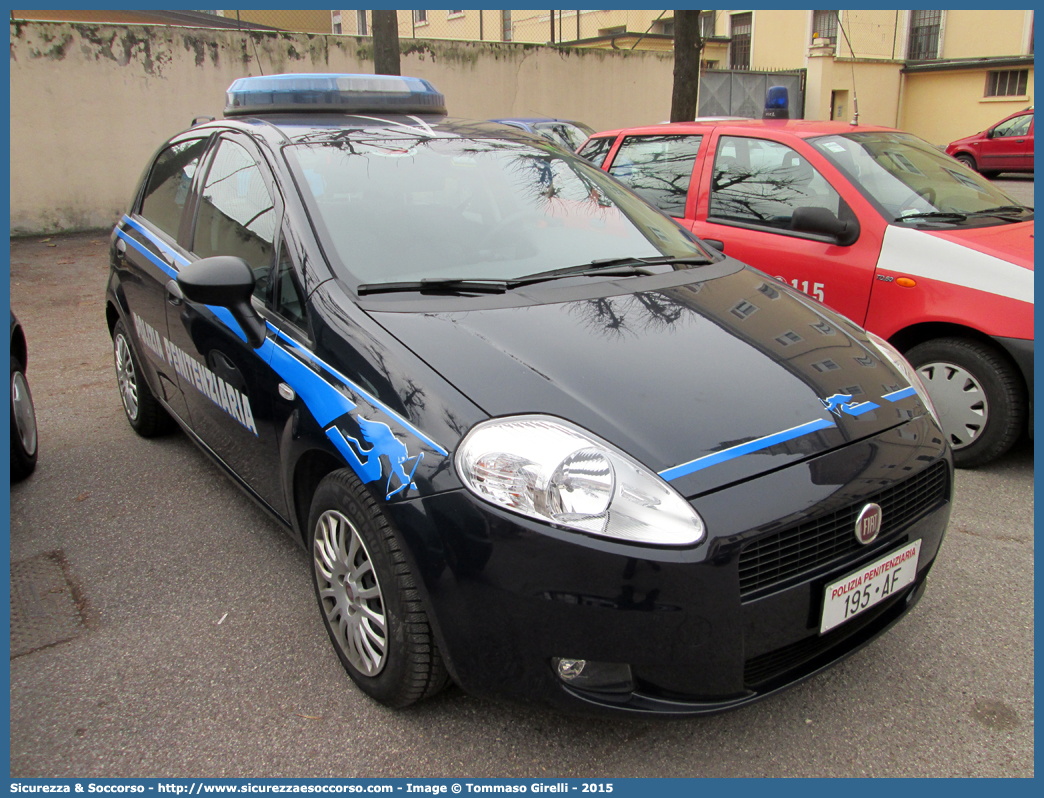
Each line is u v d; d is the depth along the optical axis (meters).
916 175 4.27
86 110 10.84
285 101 3.24
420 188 2.77
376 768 2.01
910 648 2.45
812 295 4.14
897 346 3.93
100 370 5.34
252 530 3.18
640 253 2.86
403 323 2.18
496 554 1.77
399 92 3.40
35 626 2.58
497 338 2.13
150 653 2.45
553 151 3.31
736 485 1.81
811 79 20.89
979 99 21.89
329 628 2.34
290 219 2.54
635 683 1.83
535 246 2.73
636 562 1.72
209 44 11.51
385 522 1.96
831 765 2.02
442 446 1.87
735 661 1.81
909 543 2.08
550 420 1.86
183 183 3.45
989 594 2.72
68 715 2.19
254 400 2.55
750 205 4.46
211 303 2.40
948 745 2.08
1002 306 3.48
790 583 1.85
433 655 2.01
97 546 3.07
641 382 2.01
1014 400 3.53
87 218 11.14
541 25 23.48
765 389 2.07
